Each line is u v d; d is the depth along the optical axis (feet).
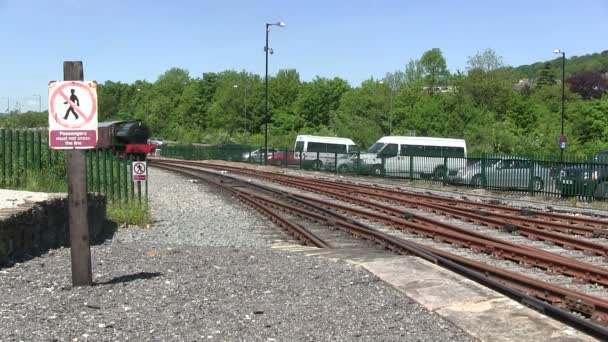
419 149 128.77
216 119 369.30
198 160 225.97
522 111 277.03
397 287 28.78
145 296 25.63
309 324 22.70
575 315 23.36
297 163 164.86
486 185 100.89
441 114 271.69
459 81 315.78
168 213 65.67
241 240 48.78
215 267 32.24
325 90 372.79
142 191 89.15
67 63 26.91
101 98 451.53
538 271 35.04
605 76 472.03
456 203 74.38
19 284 26.86
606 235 48.60
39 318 22.04
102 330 21.06
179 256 35.40
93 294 25.66
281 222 56.85
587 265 33.47
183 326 21.88
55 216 39.06
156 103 397.19
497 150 216.95
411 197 83.15
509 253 38.68
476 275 30.32
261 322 22.74
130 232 50.42
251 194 82.28
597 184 79.97
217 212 67.41
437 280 29.86
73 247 26.96
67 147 26.73
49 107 26.66
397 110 291.58
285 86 398.62
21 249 32.99
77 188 26.94
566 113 275.59
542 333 21.43
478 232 51.21
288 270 32.35
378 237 45.21
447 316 23.84
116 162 59.26
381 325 22.84
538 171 90.22
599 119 228.84
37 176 53.06
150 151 182.60
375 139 267.18
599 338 20.97
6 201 38.55
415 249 38.73
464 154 127.54
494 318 23.27
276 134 360.28
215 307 24.44
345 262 35.63
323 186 98.02
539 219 57.21
